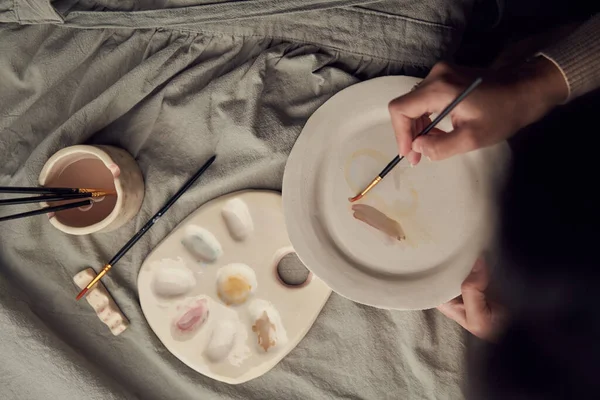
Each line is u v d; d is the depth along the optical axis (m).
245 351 0.78
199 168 0.81
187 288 0.80
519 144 0.68
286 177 0.71
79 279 0.79
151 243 0.81
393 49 0.80
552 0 0.94
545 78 0.62
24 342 0.76
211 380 0.80
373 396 0.79
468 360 0.68
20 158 0.81
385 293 0.69
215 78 0.81
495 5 0.92
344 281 0.70
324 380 0.80
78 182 0.76
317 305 0.78
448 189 0.72
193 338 0.79
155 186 0.81
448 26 0.80
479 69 0.65
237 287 0.80
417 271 0.71
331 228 0.73
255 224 0.79
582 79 0.63
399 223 0.72
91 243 0.80
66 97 0.81
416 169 0.73
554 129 0.65
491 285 0.62
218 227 0.79
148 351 0.80
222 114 0.80
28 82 0.80
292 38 0.81
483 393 0.49
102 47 0.81
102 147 0.74
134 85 0.80
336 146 0.74
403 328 0.79
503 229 0.52
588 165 0.54
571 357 0.43
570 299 0.44
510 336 0.46
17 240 0.79
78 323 0.80
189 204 0.81
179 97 0.81
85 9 0.79
